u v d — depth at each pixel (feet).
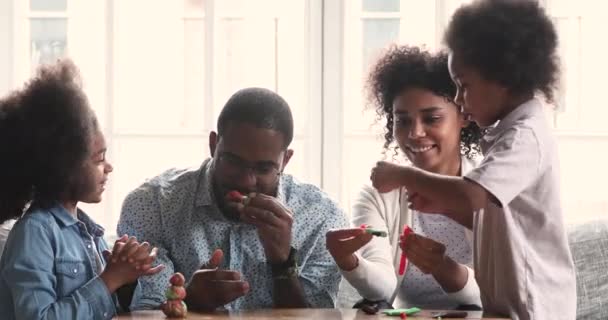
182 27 10.87
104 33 10.82
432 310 7.78
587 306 9.75
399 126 8.75
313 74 10.82
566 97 10.71
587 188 10.72
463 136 8.95
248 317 7.14
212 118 10.82
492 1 7.66
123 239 7.38
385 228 8.82
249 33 10.84
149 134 10.88
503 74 7.49
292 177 8.95
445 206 7.45
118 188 10.85
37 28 10.89
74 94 7.51
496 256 7.45
